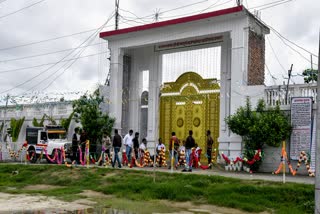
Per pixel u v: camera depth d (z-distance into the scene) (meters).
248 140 19.59
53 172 20.30
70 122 28.30
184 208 13.08
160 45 25.38
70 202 14.01
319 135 9.41
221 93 22.75
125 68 26.45
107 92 26.08
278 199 13.16
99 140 24.72
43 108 31.03
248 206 12.62
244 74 20.78
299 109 18.59
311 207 12.15
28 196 15.37
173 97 24.95
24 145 26.89
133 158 22.11
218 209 12.88
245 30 20.95
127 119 26.45
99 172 19.09
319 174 9.33
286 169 18.95
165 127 25.08
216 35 22.72
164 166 21.94
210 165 20.70
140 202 14.06
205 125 23.42
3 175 21.55
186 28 22.91
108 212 12.14
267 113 19.39
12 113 33.72
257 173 18.72
